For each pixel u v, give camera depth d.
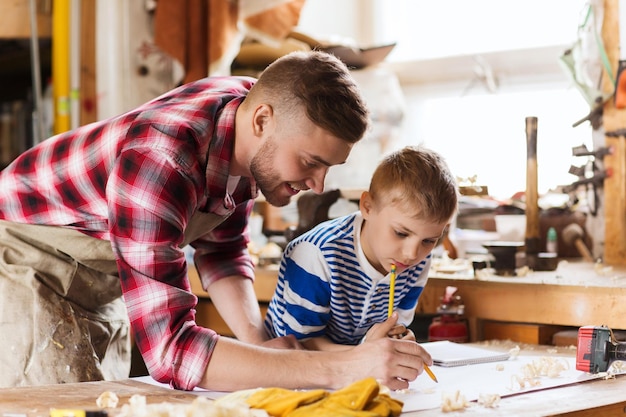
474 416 1.16
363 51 2.90
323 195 2.21
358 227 1.64
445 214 1.53
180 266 1.36
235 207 1.67
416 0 3.10
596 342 1.46
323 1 3.21
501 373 1.49
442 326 1.95
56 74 2.82
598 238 2.46
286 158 1.42
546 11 2.85
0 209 1.64
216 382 1.31
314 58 1.43
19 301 1.59
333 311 1.66
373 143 2.85
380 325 1.46
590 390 1.35
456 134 2.96
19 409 1.18
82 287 1.65
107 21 2.79
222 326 2.31
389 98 2.89
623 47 2.42
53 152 1.56
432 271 2.12
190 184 1.38
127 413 1.11
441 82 3.02
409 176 1.53
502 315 1.94
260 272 2.18
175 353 1.32
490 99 2.89
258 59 2.92
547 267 2.14
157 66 2.78
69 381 1.59
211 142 1.44
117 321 1.75
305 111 1.37
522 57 2.84
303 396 1.14
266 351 1.33
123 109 2.79
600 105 2.43
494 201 2.64
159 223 1.32
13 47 2.98
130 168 1.33
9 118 3.24
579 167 2.46
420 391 1.33
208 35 2.71
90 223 1.57
